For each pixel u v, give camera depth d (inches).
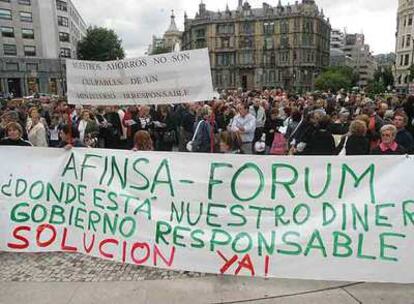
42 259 164.6
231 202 148.6
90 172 162.7
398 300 130.0
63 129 257.4
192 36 3858.3
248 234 146.4
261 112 384.8
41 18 2370.8
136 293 136.1
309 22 3410.4
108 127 328.2
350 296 132.9
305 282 143.3
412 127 327.3
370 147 212.5
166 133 368.2
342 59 5310.0
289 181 145.2
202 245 148.8
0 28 2210.9
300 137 280.5
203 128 296.7
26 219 167.6
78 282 144.5
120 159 159.0
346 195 141.9
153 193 154.9
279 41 3459.6
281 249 143.3
